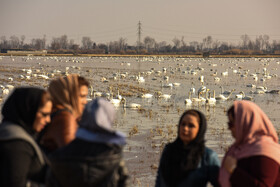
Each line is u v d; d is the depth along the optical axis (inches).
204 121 184.5
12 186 143.4
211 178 185.5
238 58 6619.1
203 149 184.1
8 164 143.3
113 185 143.7
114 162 143.1
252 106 172.9
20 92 156.9
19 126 153.6
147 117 866.1
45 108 159.6
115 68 3164.4
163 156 189.3
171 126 759.7
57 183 147.7
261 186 159.3
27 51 7504.9
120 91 1409.9
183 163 180.7
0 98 1091.3
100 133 143.6
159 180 195.6
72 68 2994.6
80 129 146.8
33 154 149.9
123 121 810.8
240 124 171.0
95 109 144.3
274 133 171.9
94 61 4574.3
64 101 176.1
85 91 186.7
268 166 160.1
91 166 140.3
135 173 463.2
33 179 155.9
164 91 1462.8
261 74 2716.5
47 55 6683.1
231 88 1649.9
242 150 169.0
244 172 162.4
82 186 141.5
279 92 1439.5
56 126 168.4
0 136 146.8
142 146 595.8
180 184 181.5
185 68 3425.2
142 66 3649.1
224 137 669.9
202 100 1172.5
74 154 142.1
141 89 1503.4
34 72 2377.0
